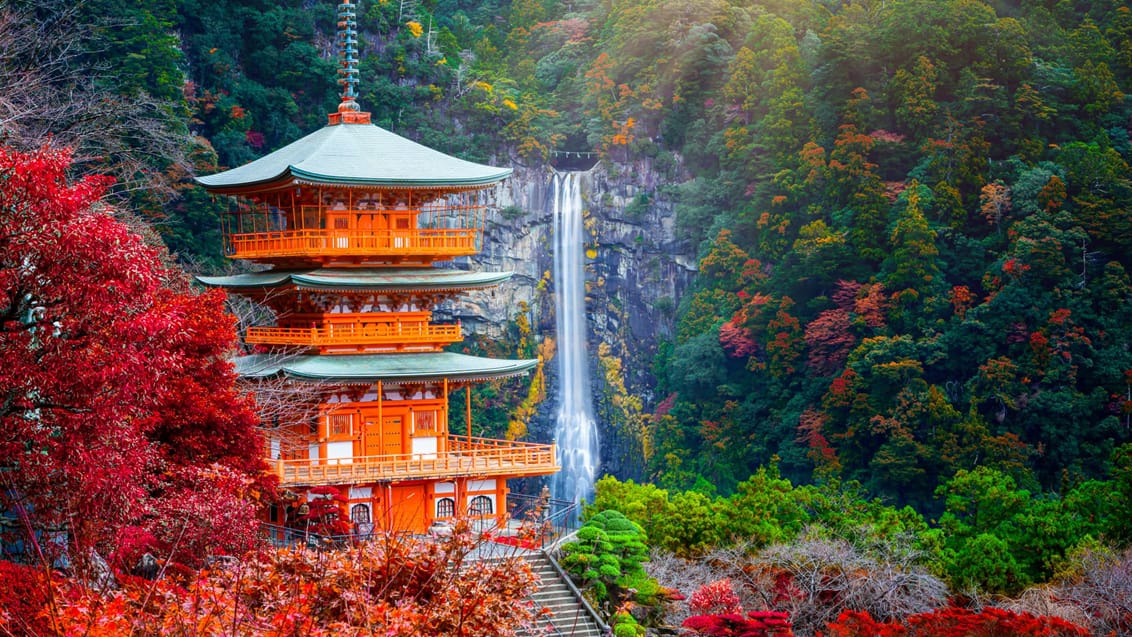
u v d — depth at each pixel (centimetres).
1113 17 17850
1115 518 7388
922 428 12950
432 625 3038
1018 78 16212
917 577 6109
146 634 2658
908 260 14225
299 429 6300
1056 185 14525
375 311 6475
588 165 18600
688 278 17462
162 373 3475
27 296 3244
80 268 3081
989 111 15838
